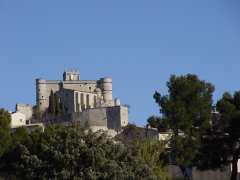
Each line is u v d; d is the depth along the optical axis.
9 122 150.38
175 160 135.38
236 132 136.00
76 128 112.75
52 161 108.38
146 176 107.69
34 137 132.25
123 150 110.25
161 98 142.38
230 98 142.88
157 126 140.62
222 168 139.25
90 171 104.88
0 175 129.88
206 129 139.75
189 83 142.38
